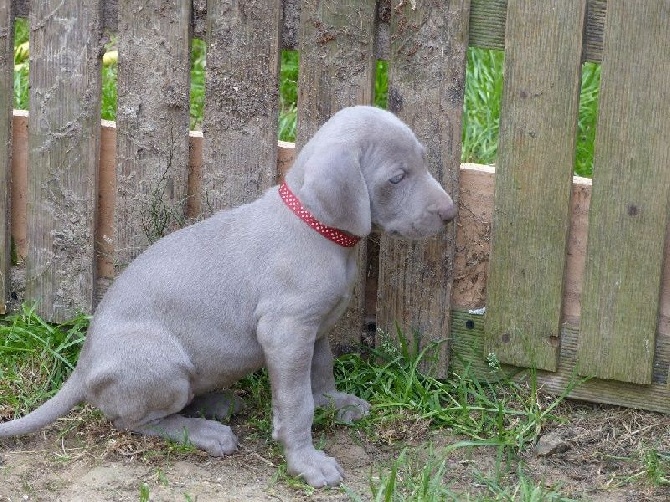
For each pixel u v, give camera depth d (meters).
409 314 1.74
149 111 1.74
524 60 1.63
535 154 1.65
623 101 1.61
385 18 1.67
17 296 1.84
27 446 1.65
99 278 1.82
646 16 1.59
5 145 1.79
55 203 1.79
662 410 1.69
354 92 1.68
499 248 1.69
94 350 1.63
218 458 1.63
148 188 1.76
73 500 1.56
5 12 1.75
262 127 1.71
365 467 1.62
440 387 1.73
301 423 1.60
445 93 1.66
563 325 1.70
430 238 1.70
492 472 1.61
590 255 1.67
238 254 1.61
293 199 1.59
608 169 1.64
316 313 1.59
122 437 1.65
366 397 1.73
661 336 1.68
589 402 1.72
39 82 1.76
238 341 1.62
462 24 1.64
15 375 1.75
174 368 1.62
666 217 1.63
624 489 1.59
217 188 1.74
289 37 1.70
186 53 1.72
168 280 1.63
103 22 1.74
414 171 1.58
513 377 1.73
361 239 1.66
